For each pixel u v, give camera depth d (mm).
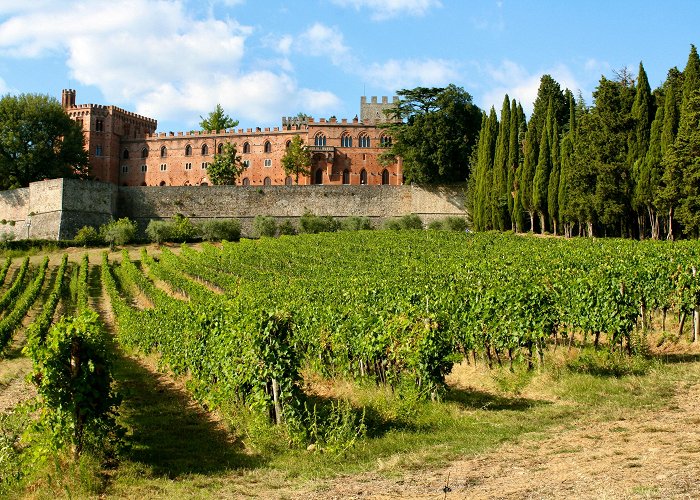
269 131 113500
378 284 27531
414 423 14547
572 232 64250
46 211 85938
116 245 77938
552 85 79438
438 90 85312
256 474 12023
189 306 24594
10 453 13258
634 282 22281
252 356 14961
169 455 13648
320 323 21031
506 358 21250
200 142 116500
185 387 21656
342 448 12922
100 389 13414
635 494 8461
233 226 82000
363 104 115312
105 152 118375
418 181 85625
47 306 41344
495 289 20141
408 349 16234
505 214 69938
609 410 13766
